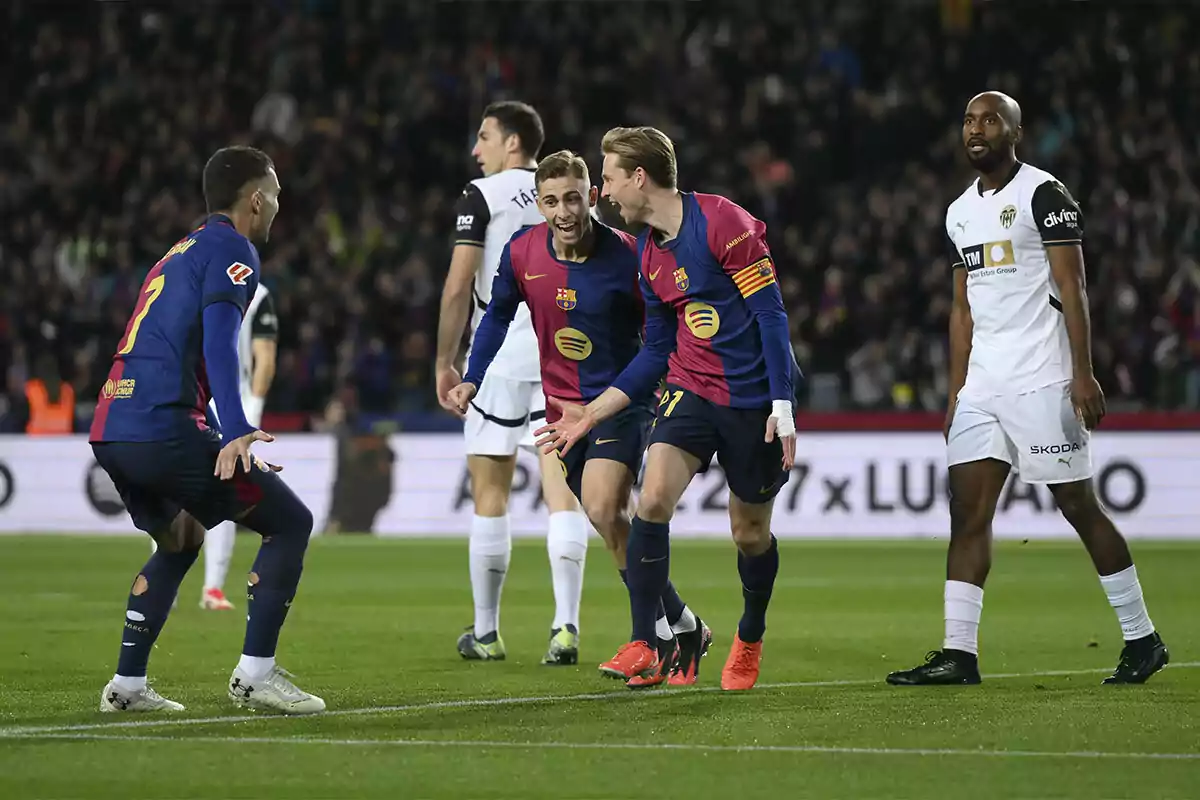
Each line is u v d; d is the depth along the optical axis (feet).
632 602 74.18
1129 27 309.63
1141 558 171.42
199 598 128.67
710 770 54.34
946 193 266.57
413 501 208.74
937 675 77.41
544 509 202.08
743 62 303.27
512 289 80.18
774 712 67.26
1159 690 74.74
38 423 223.51
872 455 205.26
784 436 71.15
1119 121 284.41
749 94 294.46
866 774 53.62
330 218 265.75
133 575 148.97
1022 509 201.46
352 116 289.12
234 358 64.59
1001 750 57.88
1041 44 310.04
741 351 73.31
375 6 315.37
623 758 56.44
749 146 286.66
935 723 64.13
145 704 67.41
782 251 257.75
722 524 203.72
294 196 273.54
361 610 118.32
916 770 54.24
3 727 63.10
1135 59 299.17
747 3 317.22
